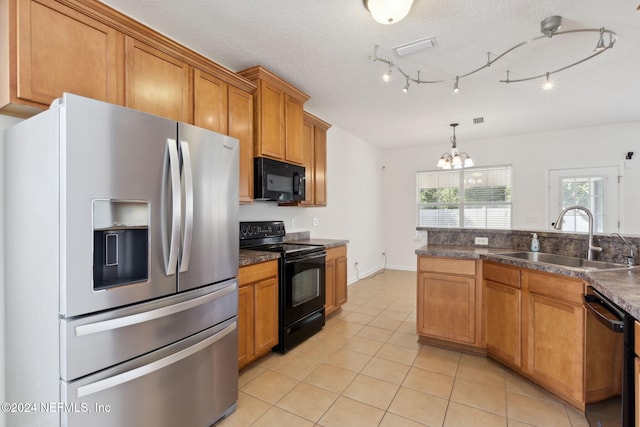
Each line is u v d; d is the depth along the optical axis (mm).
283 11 1898
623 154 4484
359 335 3020
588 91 3203
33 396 1315
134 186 1320
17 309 1419
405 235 6219
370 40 2225
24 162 1350
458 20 1983
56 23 1444
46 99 1411
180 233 1501
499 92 3238
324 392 2070
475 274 2557
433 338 2771
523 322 2164
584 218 4715
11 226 1457
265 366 2418
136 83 1774
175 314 1495
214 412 1723
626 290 1383
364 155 5582
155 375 1408
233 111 2443
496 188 5402
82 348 1172
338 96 3359
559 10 1881
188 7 1857
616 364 1402
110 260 1306
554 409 1878
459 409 1888
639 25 2020
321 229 4367
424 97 3379
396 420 1789
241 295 2234
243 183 2549
